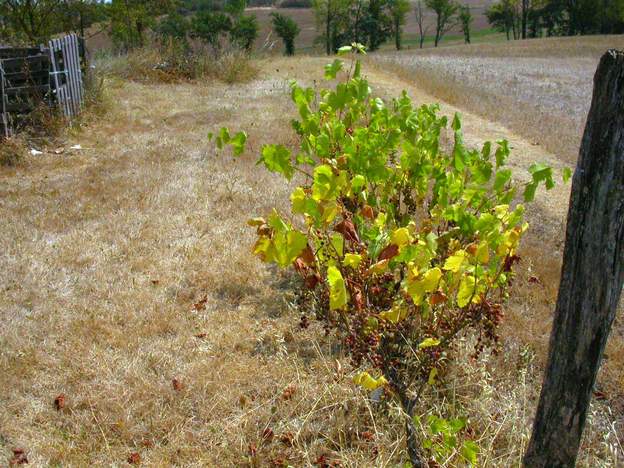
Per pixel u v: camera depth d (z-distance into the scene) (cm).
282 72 1684
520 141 1041
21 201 675
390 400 348
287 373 392
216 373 394
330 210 266
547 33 7150
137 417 359
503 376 385
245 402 369
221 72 1555
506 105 1396
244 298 489
